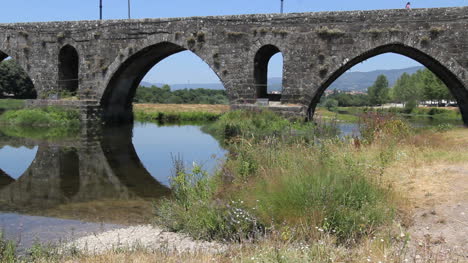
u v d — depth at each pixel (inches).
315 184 310.5
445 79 1046.4
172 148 844.6
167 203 394.0
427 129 917.2
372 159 484.1
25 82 2581.2
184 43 1106.1
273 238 266.8
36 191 498.0
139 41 1147.9
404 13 931.3
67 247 297.0
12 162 677.9
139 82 1400.1
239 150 490.9
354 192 313.6
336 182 318.0
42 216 391.5
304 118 995.9
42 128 1127.0
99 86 1203.2
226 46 1068.5
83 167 649.0
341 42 979.3
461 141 672.4
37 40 1240.8
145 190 504.4
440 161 490.9
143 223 365.1
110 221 373.4
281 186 314.2
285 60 1025.5
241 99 1063.6
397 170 450.3
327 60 991.6
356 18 965.8
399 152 526.3
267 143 502.6
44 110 1222.3
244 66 1056.2
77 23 1203.2
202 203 340.8
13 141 890.1
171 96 3358.8
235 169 428.8
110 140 956.6
